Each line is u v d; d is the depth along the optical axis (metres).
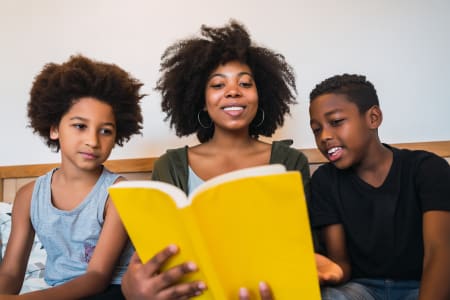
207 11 1.53
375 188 0.92
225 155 1.04
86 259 0.98
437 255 0.79
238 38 1.07
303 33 1.46
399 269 0.89
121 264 1.01
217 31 1.11
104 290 0.90
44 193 1.04
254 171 0.51
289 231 0.52
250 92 1.02
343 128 0.90
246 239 0.53
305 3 1.46
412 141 1.37
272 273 0.55
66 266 0.98
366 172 0.95
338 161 0.92
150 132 1.53
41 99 1.08
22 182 1.53
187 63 1.12
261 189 0.49
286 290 0.56
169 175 0.99
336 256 0.93
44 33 1.63
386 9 1.41
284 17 1.47
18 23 1.65
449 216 0.83
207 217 0.51
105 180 1.04
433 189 0.85
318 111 0.93
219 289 0.52
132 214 0.60
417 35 1.39
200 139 1.23
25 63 1.63
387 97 1.40
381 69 1.41
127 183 0.60
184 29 1.54
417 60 1.39
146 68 1.56
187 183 0.99
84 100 1.02
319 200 0.98
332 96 0.92
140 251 0.63
